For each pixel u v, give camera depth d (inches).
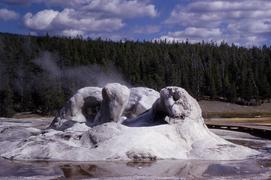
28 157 790.5
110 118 963.3
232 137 1245.1
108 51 3954.2
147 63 3850.9
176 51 4350.4
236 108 3523.6
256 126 1533.0
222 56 4500.5
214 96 3725.4
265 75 3966.5
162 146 829.8
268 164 780.6
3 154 818.2
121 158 784.9
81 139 847.1
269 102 3764.8
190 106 915.4
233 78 4057.6
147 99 1089.4
